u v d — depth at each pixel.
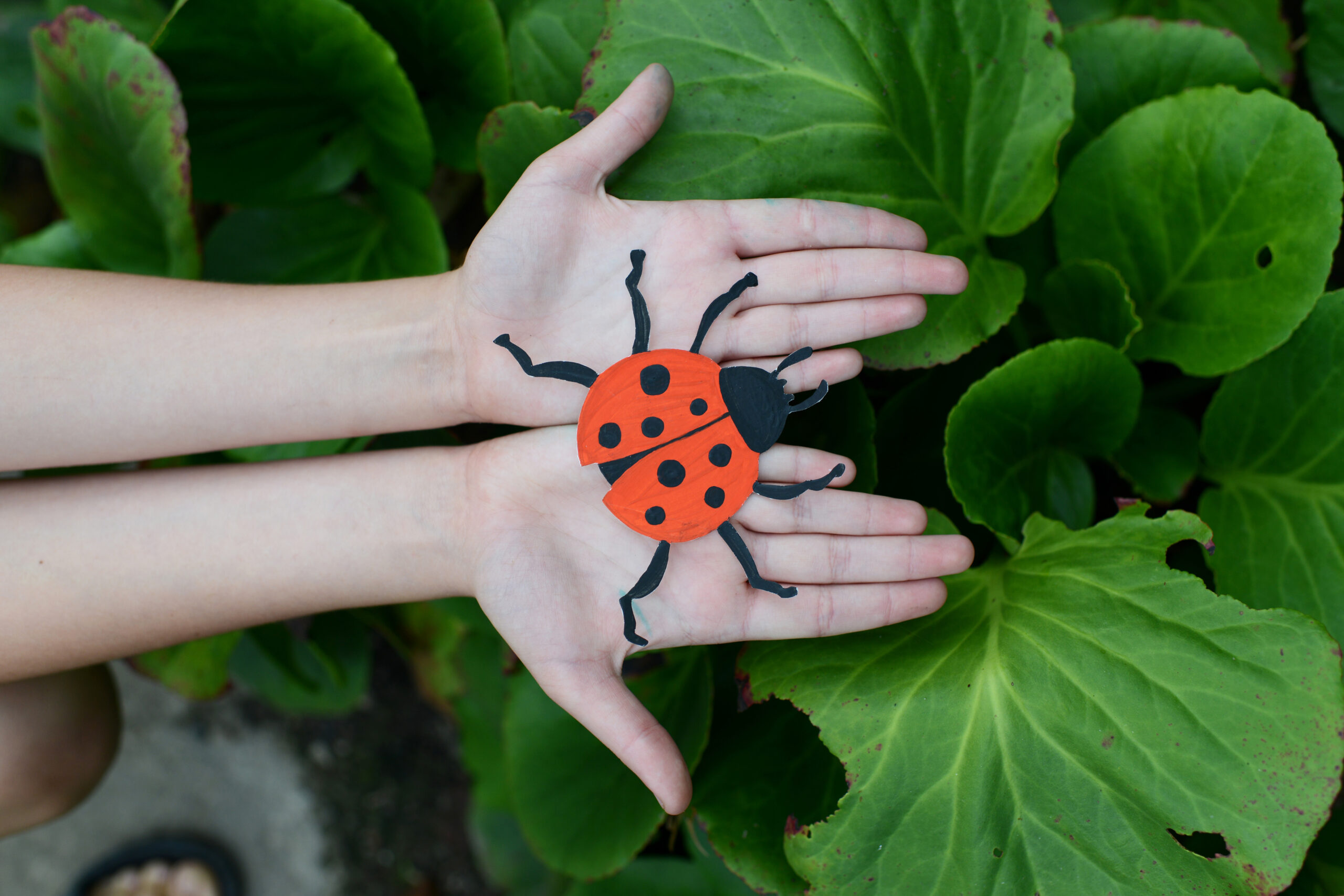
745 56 0.53
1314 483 0.54
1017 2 0.53
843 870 0.50
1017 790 0.49
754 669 0.52
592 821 0.58
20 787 0.57
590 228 0.50
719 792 0.55
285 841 0.81
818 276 0.51
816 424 0.56
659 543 0.50
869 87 0.53
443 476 0.53
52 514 0.53
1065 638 0.50
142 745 0.82
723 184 0.52
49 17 0.69
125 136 0.56
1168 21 0.60
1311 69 0.59
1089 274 0.55
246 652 0.67
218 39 0.55
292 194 0.62
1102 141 0.56
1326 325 0.53
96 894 0.78
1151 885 0.48
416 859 0.80
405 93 0.56
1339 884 0.53
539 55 0.58
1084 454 0.58
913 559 0.50
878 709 0.50
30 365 0.51
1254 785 0.47
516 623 0.50
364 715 0.80
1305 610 0.54
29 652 0.52
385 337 0.52
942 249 0.54
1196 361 0.55
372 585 0.53
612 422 0.49
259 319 0.53
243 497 0.53
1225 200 0.54
